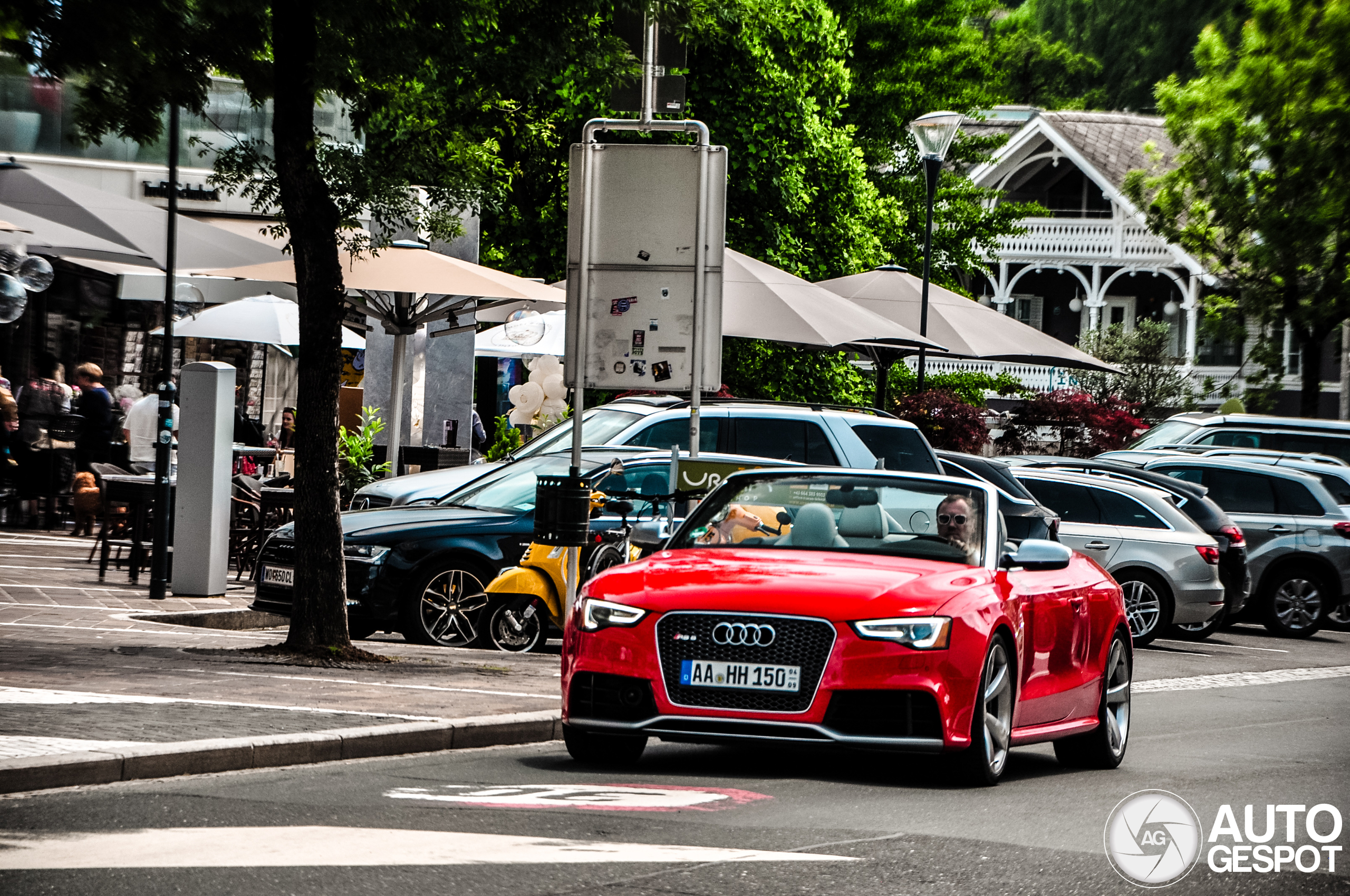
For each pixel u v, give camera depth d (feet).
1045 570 55.88
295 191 72.43
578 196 74.33
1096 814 47.44
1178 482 127.85
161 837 38.70
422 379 142.41
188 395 95.20
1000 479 112.68
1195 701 85.10
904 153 286.66
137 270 130.00
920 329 154.71
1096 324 319.88
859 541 55.31
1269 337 202.69
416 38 73.20
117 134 81.10
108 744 48.47
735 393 196.13
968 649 49.26
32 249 104.63
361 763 52.03
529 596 84.64
